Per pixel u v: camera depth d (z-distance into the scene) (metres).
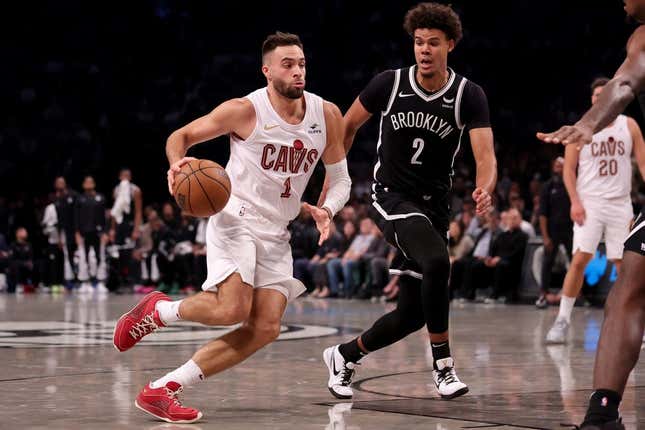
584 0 23.23
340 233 17.11
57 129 26.34
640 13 3.38
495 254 14.49
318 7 26.06
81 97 26.58
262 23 26.61
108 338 8.27
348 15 25.72
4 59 26.64
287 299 4.55
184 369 4.24
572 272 7.97
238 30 26.78
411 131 5.04
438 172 5.10
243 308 4.29
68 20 26.91
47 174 25.77
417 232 4.86
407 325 4.96
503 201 17.36
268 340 4.41
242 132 4.43
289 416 4.28
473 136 5.02
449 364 4.85
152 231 19.17
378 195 5.18
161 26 26.84
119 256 18.98
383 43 25.25
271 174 4.45
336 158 4.76
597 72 22.73
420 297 4.93
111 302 14.88
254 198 4.45
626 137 8.02
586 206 8.03
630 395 4.89
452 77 5.05
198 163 4.16
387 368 6.16
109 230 20.78
